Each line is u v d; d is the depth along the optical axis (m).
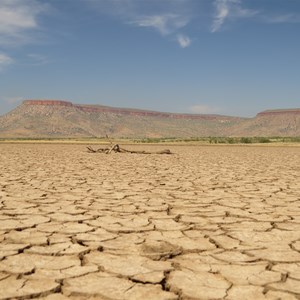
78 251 3.91
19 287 3.01
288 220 5.43
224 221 5.34
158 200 6.98
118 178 10.52
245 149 35.59
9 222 5.15
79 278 3.20
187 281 3.15
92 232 4.68
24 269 3.38
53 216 5.55
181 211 6.02
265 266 3.52
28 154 23.66
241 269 3.44
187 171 12.86
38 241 4.25
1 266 3.46
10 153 24.69
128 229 4.80
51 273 3.31
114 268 3.43
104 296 2.86
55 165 14.98
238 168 14.35
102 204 6.53
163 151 25.58
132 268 3.44
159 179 10.35
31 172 11.97
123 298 2.83
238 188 8.67
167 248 4.02
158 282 3.12
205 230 4.84
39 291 2.93
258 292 2.94
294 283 3.13
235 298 2.83
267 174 12.06
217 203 6.74
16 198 7.04
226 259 3.71
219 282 3.13
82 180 9.96
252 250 4.00
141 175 11.39
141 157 21.50
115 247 4.07
